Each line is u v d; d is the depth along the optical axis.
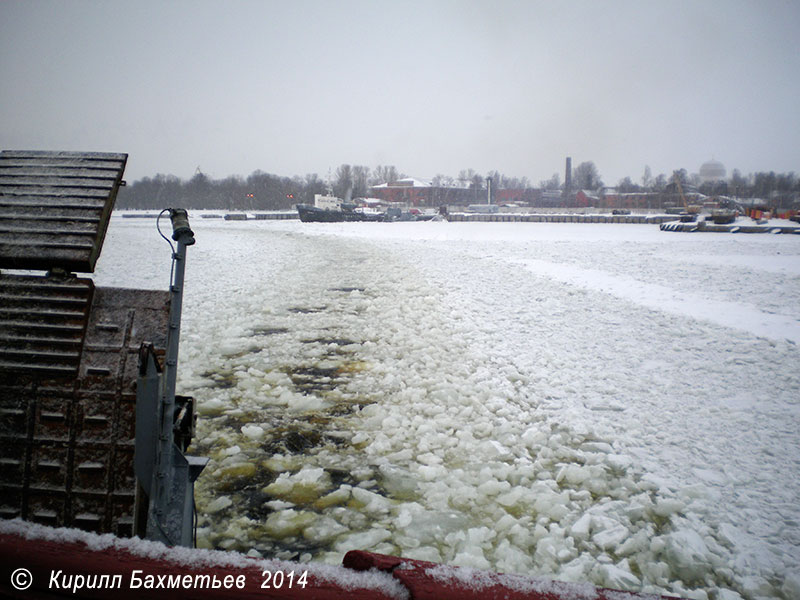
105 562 0.97
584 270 19.58
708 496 4.20
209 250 27.34
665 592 3.09
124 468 2.12
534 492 4.26
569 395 6.64
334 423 5.66
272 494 4.18
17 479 2.14
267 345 8.88
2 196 2.29
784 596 3.10
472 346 8.95
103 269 18.27
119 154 2.52
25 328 2.16
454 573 0.96
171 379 2.26
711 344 9.08
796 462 4.80
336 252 27.41
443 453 4.99
